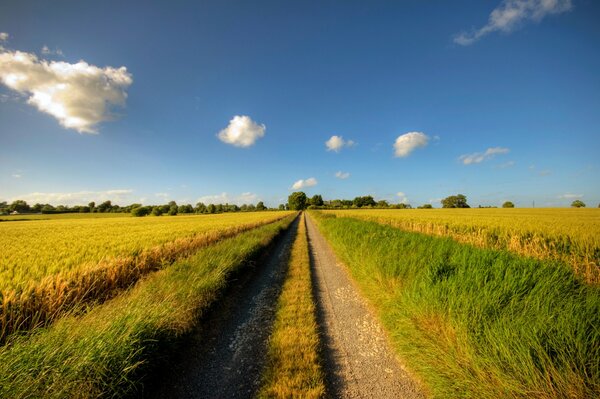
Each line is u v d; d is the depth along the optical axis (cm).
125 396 286
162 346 355
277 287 705
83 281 601
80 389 262
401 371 345
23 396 244
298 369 335
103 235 1677
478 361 281
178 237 1488
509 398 248
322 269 913
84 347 298
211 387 319
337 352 391
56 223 3828
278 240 1658
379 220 2247
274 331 445
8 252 1037
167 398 303
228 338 439
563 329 256
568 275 382
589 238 995
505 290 346
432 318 376
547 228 1382
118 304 469
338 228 1523
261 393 296
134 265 798
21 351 284
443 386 288
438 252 588
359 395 299
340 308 561
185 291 524
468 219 2317
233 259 803
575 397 221
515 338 269
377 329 464
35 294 480
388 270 566
